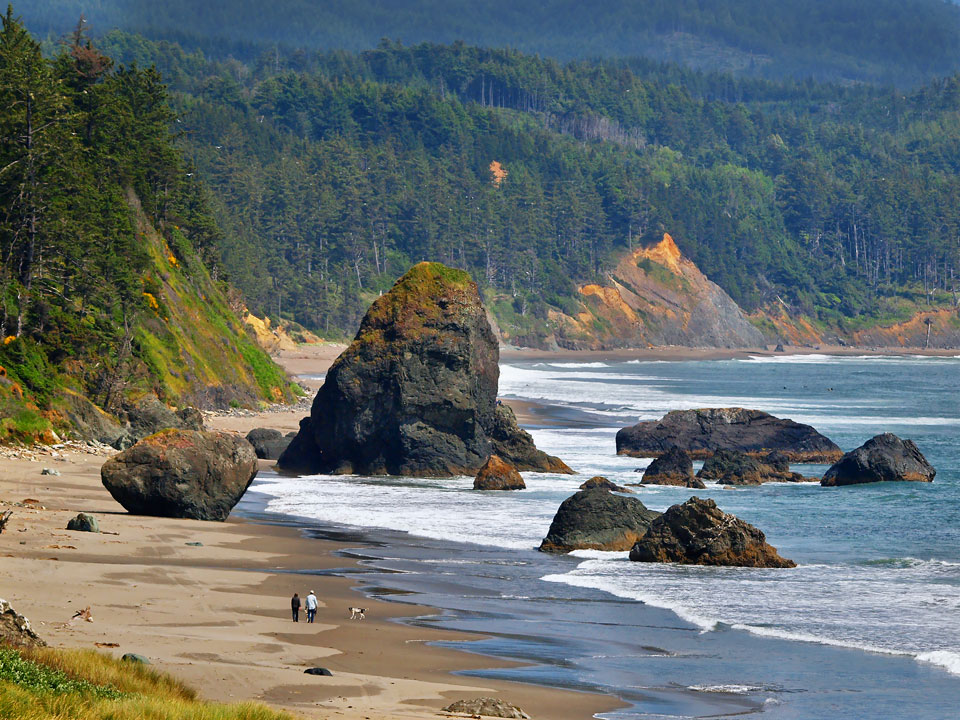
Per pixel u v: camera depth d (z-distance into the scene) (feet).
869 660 224.12
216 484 370.94
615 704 189.57
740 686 204.54
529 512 410.93
